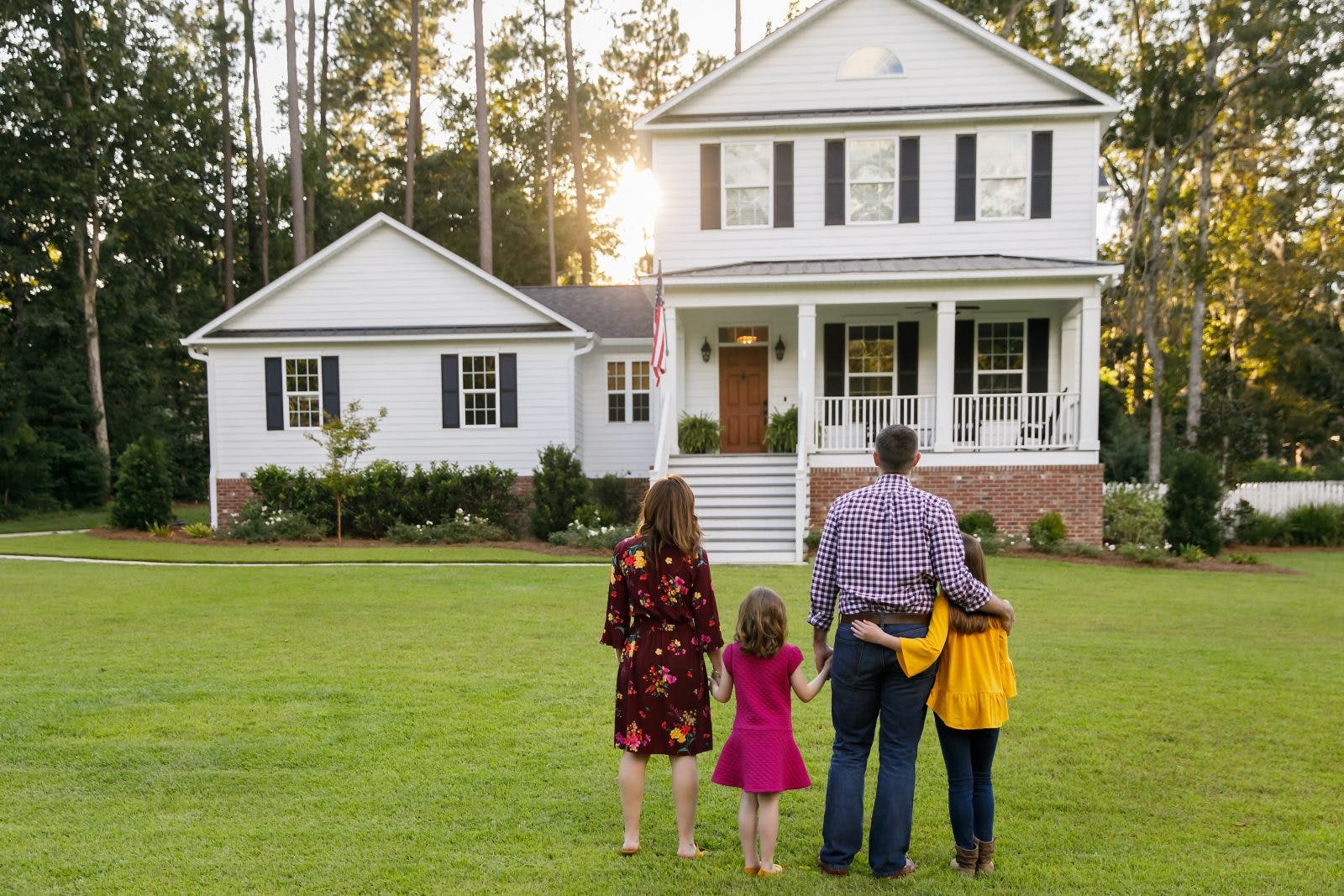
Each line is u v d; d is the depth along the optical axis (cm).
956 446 1694
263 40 3575
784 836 435
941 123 1848
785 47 1895
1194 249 2877
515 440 1984
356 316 2002
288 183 3766
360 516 1898
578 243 4216
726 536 1594
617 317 2180
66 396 2825
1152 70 2441
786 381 1952
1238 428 2617
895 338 1908
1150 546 1627
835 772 389
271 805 461
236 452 1997
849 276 1661
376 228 1991
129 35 2953
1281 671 754
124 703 639
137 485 2050
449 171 4016
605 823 444
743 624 387
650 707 400
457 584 1233
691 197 1916
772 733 386
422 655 792
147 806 459
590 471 2094
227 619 964
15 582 1246
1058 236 1831
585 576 1316
